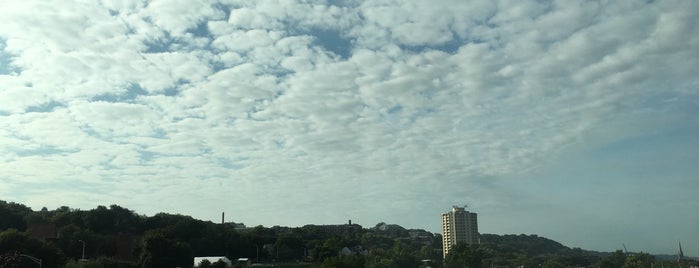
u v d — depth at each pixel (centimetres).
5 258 12700
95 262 16175
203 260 19300
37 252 13912
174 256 18812
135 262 18588
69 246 18825
